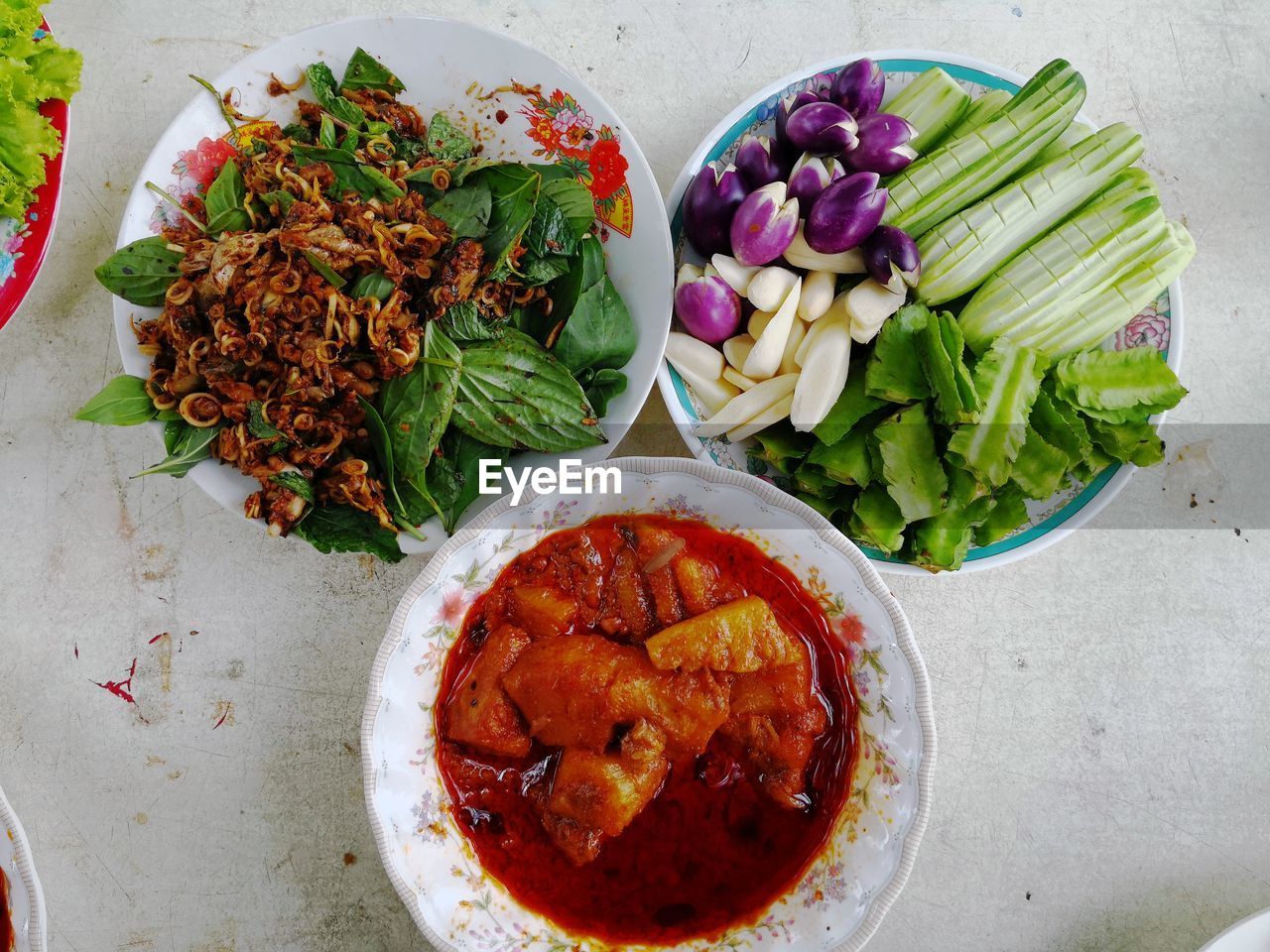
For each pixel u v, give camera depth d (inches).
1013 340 15.8
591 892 14.7
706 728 14.0
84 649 17.3
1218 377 18.1
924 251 15.9
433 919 13.9
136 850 17.1
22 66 15.0
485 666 14.5
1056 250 15.8
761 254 15.4
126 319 15.4
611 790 13.6
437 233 15.1
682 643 13.9
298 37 15.6
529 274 15.5
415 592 13.9
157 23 17.8
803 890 14.6
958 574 17.7
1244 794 17.4
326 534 15.4
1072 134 16.4
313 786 17.2
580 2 18.1
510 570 15.0
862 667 14.6
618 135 15.7
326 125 15.4
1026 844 17.3
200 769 17.2
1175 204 18.2
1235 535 17.9
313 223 14.4
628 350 15.8
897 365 15.4
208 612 17.4
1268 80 18.4
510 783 14.7
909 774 14.0
